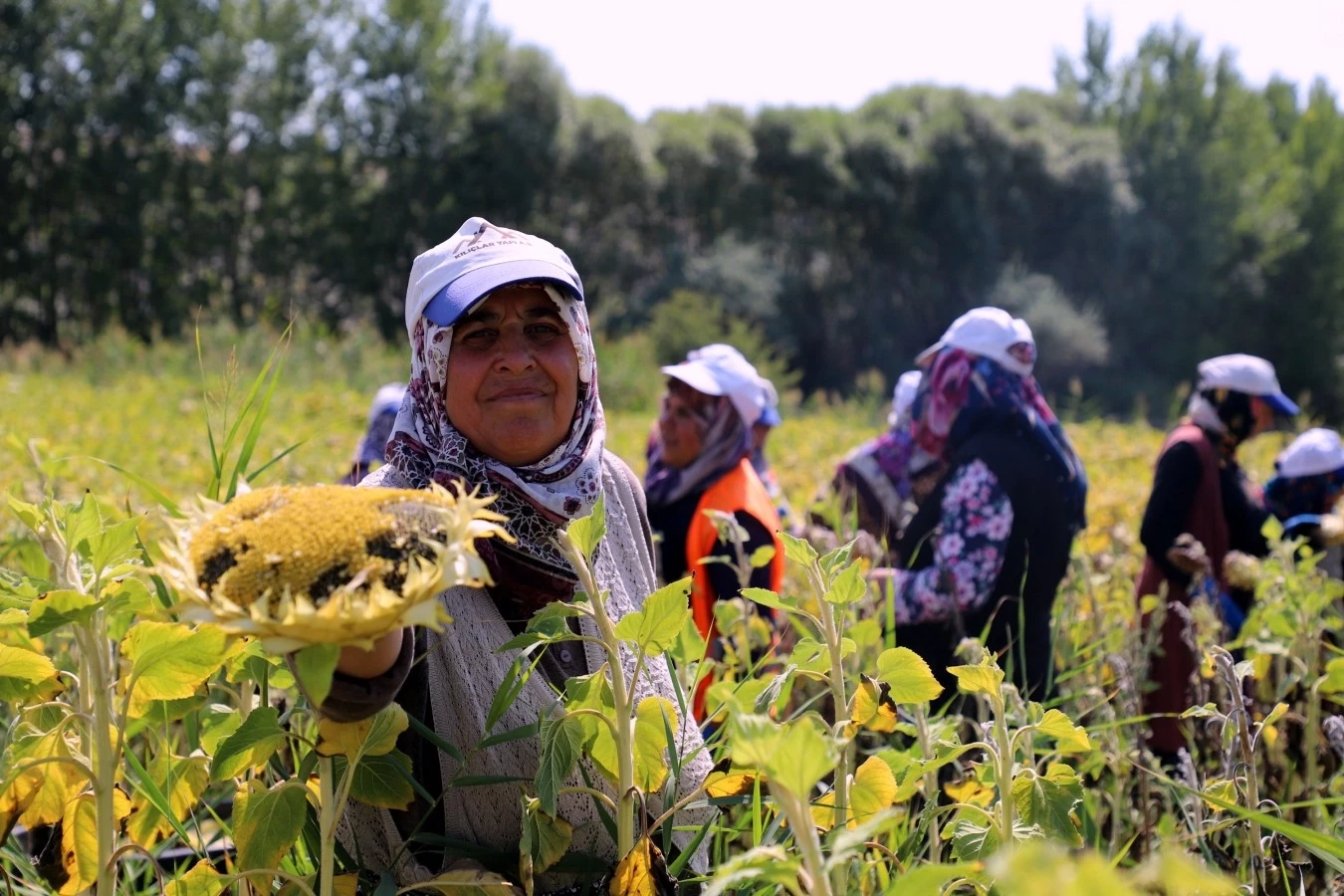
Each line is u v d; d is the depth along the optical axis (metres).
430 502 1.25
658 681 1.84
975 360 3.30
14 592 1.54
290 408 11.00
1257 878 1.79
